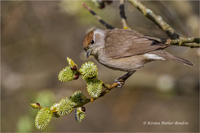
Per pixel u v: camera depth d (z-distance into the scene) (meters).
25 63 14.91
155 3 10.10
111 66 8.28
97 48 8.27
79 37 14.51
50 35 14.66
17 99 13.97
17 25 14.32
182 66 12.79
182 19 10.96
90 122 15.09
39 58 14.96
